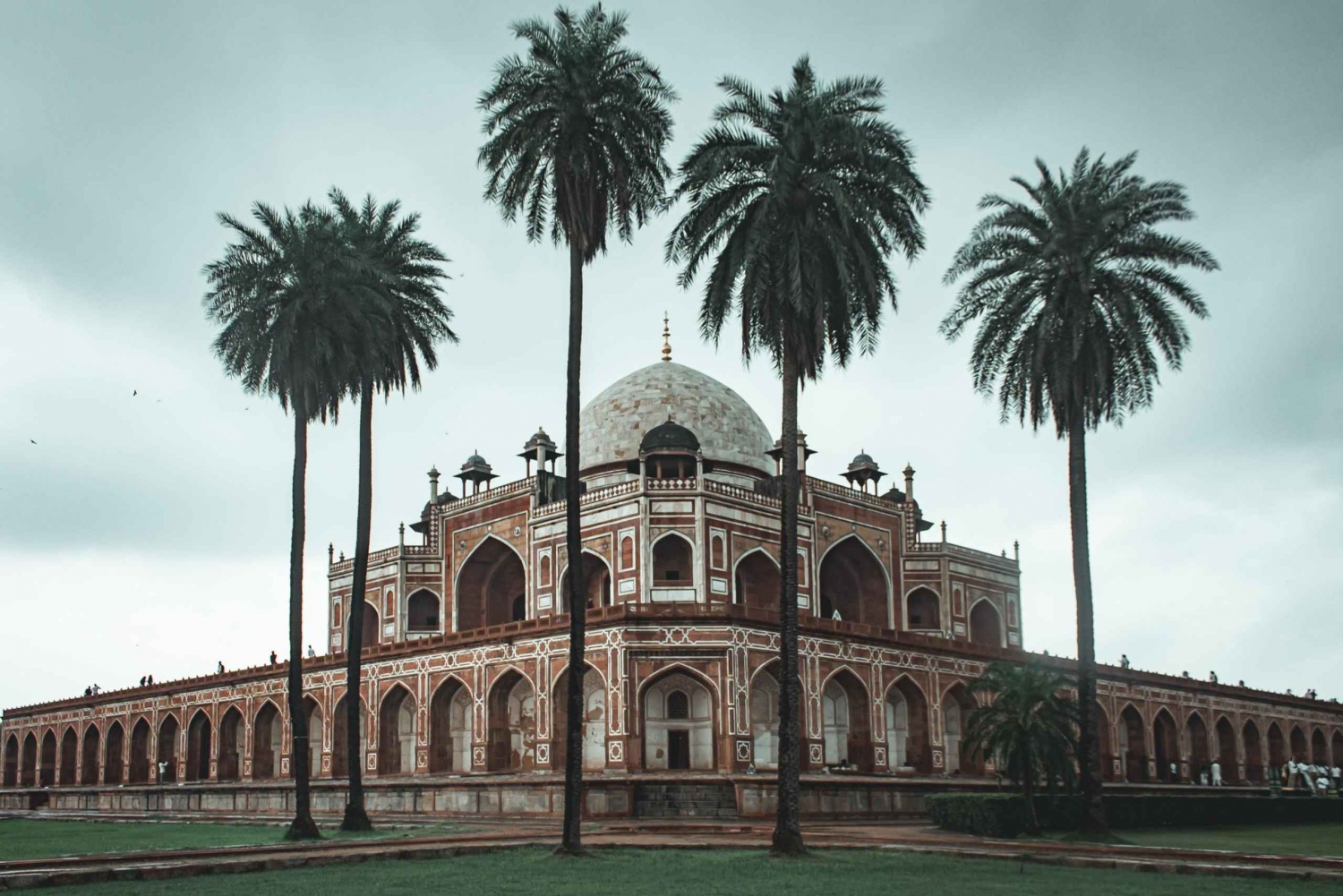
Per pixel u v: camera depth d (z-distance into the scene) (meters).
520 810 30.88
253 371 25.34
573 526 19.86
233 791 40.16
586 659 33.16
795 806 18.36
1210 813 29.09
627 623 32.56
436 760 37.53
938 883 14.51
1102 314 23.78
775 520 39.84
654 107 21.33
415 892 13.32
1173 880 15.02
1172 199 23.72
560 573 40.03
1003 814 23.33
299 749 23.27
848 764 35.09
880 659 36.00
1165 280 24.05
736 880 14.67
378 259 27.58
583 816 29.48
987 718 25.06
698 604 32.81
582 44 21.02
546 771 33.75
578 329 20.53
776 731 34.03
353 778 25.36
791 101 20.31
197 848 18.94
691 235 21.12
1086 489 23.98
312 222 26.17
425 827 25.61
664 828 24.53
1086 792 22.88
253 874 15.53
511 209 21.86
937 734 37.09
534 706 35.12
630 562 37.34
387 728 39.28
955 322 24.80
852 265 20.78
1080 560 23.70
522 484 42.22
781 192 19.75
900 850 18.84
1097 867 16.69
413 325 28.06
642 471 37.97
